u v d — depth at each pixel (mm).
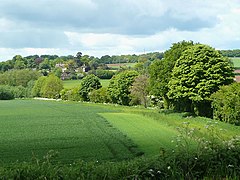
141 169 10234
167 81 72688
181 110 73125
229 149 11023
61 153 36406
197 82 64188
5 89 184625
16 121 70500
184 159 10609
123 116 74000
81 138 46969
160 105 88562
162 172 10219
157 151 36000
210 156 10797
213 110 59250
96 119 70562
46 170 10250
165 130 52531
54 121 69562
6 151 38156
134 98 101375
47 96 176500
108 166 10719
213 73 63656
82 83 140000
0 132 54312
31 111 95312
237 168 10469
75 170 10391
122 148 38688
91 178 10078
